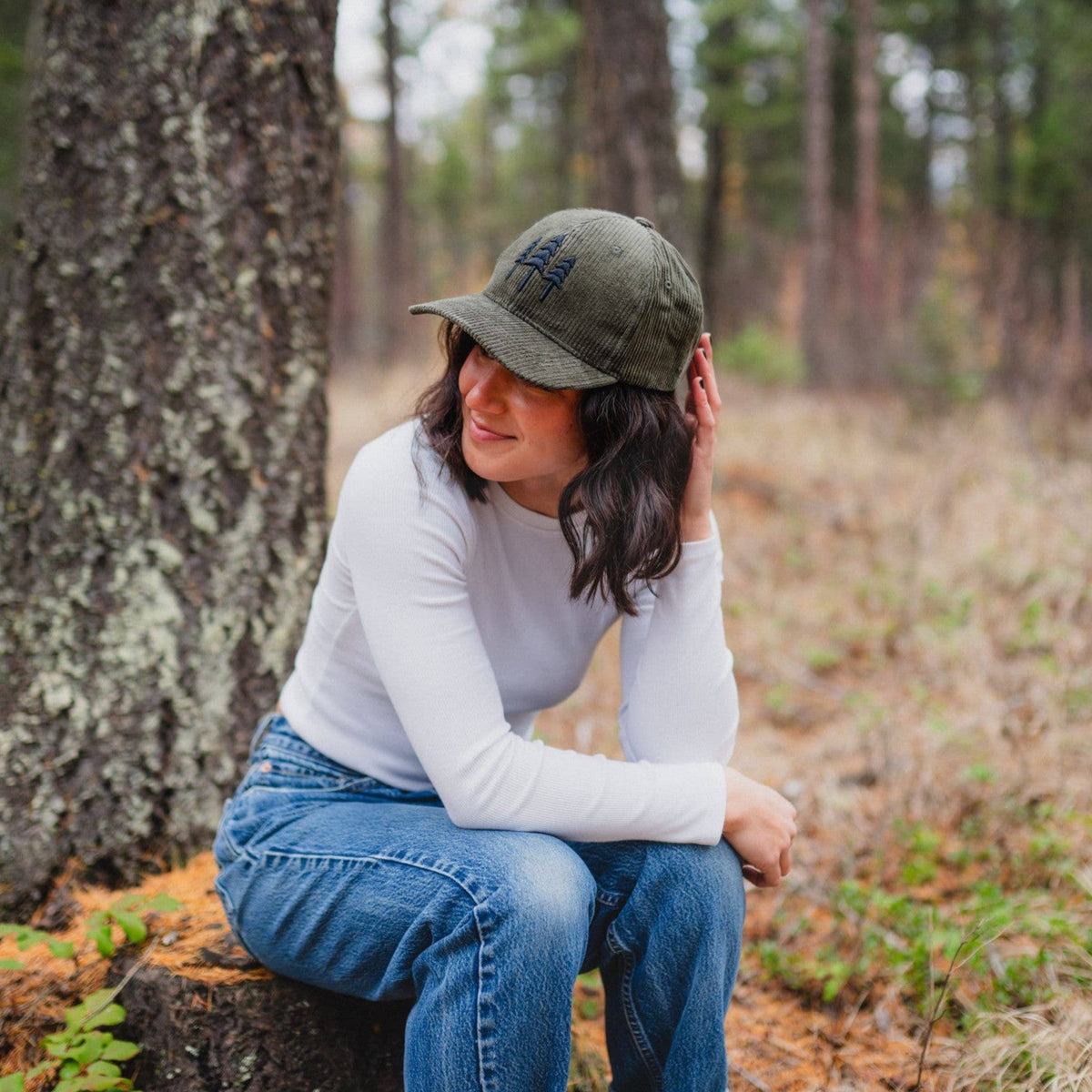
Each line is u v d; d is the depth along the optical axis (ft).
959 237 48.44
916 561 14.89
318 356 7.22
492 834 4.51
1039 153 46.57
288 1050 5.25
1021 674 10.75
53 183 6.49
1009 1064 5.61
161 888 6.20
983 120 66.08
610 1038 5.06
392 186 55.47
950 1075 5.75
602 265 4.25
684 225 20.07
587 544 4.80
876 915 7.18
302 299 7.03
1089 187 45.96
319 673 5.07
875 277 50.19
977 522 15.67
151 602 6.52
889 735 9.77
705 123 56.18
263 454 6.87
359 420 24.71
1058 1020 5.86
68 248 6.47
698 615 5.11
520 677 5.18
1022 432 20.89
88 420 6.49
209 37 6.49
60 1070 5.16
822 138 46.73
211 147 6.56
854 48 63.72
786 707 11.74
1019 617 12.29
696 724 5.14
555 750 4.67
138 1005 5.34
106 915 5.45
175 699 6.51
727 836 4.88
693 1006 4.72
